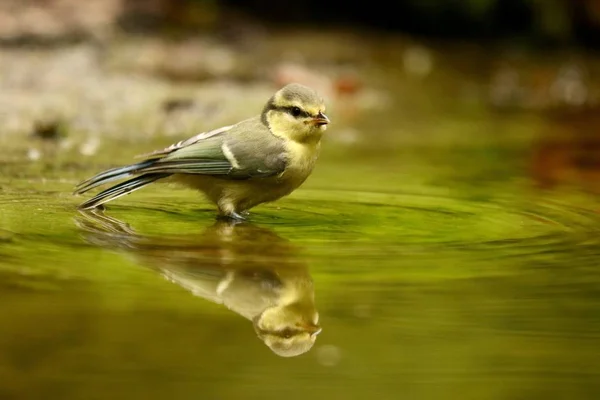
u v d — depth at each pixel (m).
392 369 6.43
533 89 23.19
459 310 7.56
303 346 6.75
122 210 10.96
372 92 22.02
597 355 6.69
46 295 7.62
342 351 6.71
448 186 13.12
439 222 10.71
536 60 26.47
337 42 26.70
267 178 11.13
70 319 7.08
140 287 7.91
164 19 26.06
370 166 14.70
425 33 28.55
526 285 8.24
